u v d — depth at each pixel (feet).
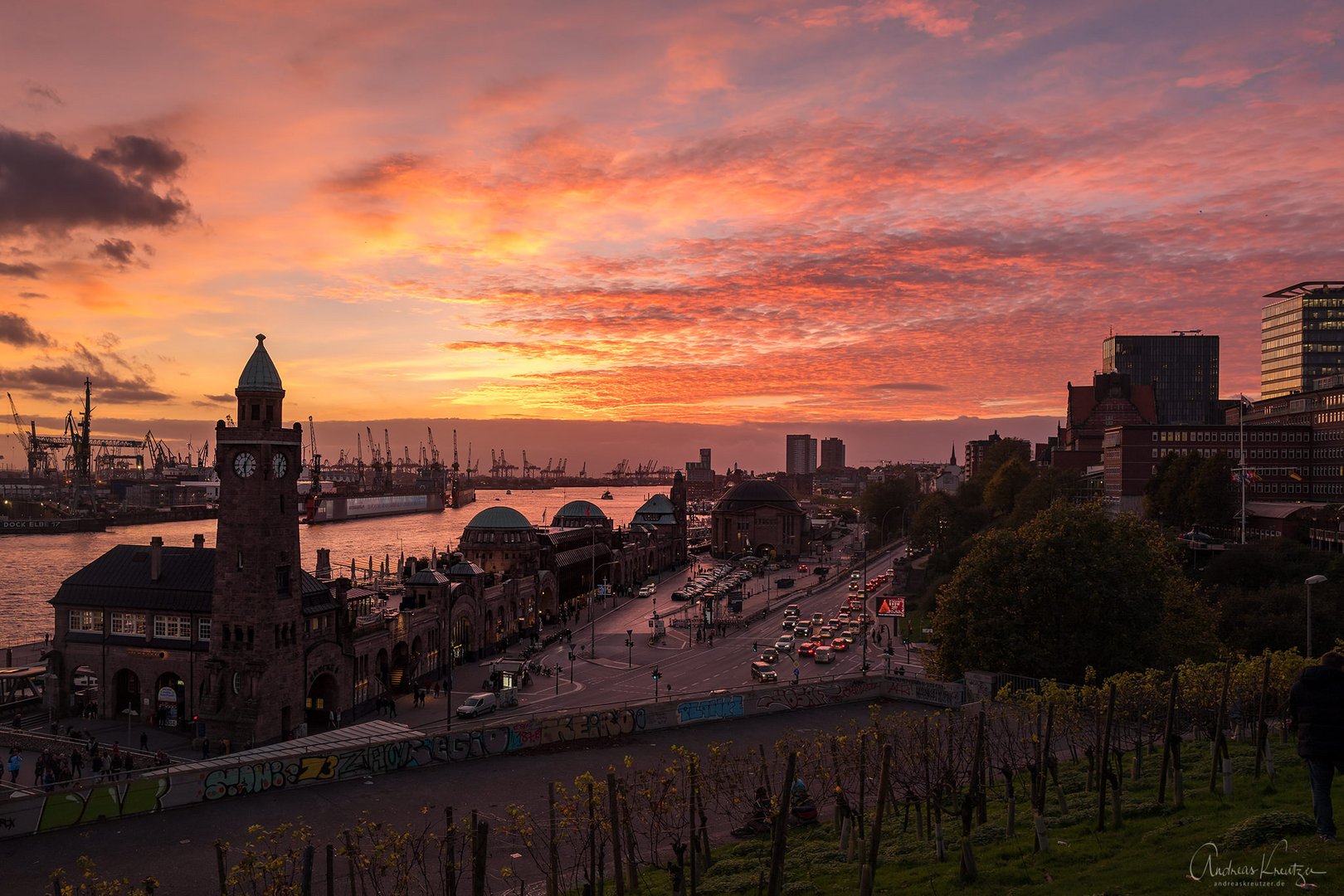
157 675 319.47
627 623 580.71
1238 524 570.05
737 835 148.97
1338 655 84.43
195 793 176.65
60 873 108.68
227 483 294.46
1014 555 296.51
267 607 291.79
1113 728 154.40
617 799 130.31
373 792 184.75
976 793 123.24
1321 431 655.76
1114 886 85.66
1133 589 283.59
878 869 115.03
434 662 408.46
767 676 398.62
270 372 297.94
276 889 99.04
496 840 156.87
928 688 263.29
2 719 322.14
